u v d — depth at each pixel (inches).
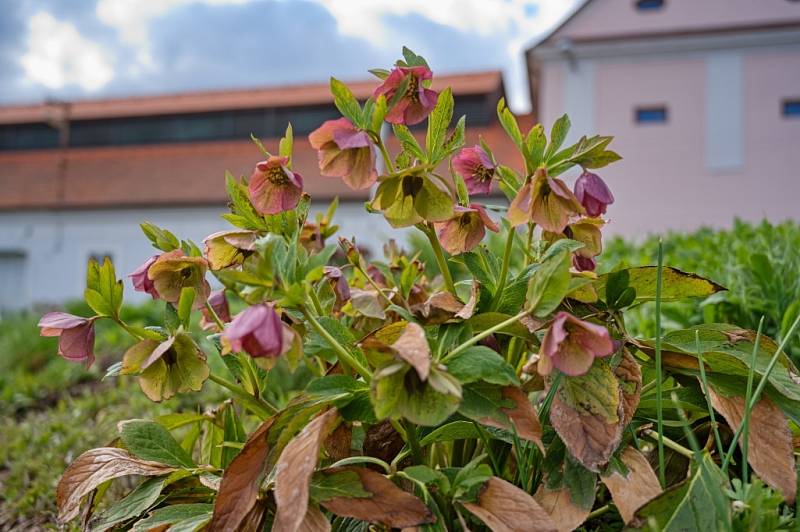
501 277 25.9
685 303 45.4
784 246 54.4
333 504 22.1
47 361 124.0
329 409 23.7
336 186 455.5
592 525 26.4
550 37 465.7
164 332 25.9
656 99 462.0
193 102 597.9
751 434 23.7
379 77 25.0
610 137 24.0
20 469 54.4
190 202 520.4
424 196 24.0
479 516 21.5
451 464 27.8
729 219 454.0
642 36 456.8
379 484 22.3
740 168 454.9
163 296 25.9
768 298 43.1
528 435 22.1
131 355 24.9
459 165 27.0
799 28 447.2
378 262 32.1
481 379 22.9
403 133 24.5
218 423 31.4
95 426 62.7
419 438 26.2
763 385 23.2
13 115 634.2
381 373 20.5
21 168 578.2
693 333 26.2
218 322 27.9
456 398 20.8
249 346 20.4
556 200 23.6
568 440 22.4
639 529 21.8
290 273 22.5
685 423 22.8
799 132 453.1
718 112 458.6
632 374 24.4
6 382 103.0
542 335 26.0
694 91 461.7
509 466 27.9
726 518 20.7
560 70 467.8
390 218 24.5
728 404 24.6
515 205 23.6
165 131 606.9
